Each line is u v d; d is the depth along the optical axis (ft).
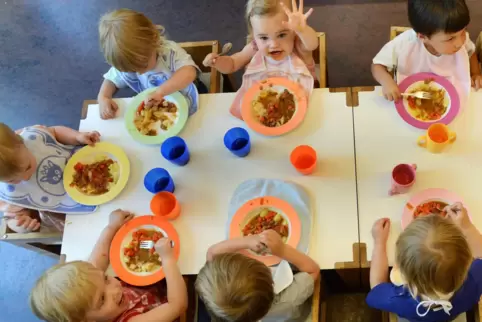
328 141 5.45
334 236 5.00
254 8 5.59
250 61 6.44
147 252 5.29
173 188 5.48
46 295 4.69
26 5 10.01
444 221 4.11
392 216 4.97
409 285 4.26
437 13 4.96
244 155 5.53
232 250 4.93
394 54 5.73
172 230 5.26
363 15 8.61
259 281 4.24
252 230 5.16
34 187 5.72
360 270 5.31
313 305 4.96
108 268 5.27
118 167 5.71
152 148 5.76
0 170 5.23
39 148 5.84
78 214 5.57
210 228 5.25
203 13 9.21
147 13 9.42
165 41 6.11
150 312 4.96
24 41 9.69
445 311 4.34
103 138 5.91
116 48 5.39
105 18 5.48
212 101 5.91
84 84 9.16
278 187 5.27
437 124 5.12
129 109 5.97
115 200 5.55
